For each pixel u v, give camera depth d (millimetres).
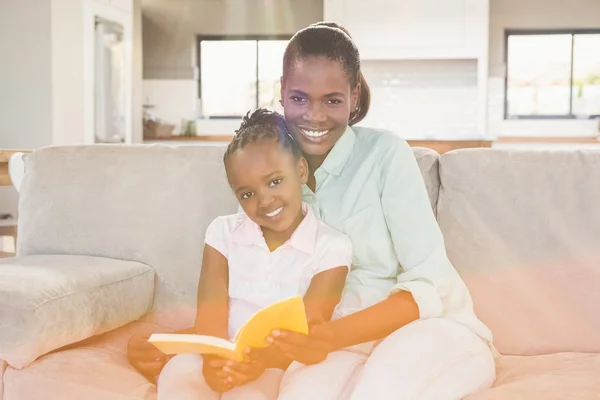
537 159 1366
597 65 6473
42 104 4992
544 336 1291
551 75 6543
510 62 6594
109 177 1570
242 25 7059
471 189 1373
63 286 1202
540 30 6504
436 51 6129
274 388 1028
